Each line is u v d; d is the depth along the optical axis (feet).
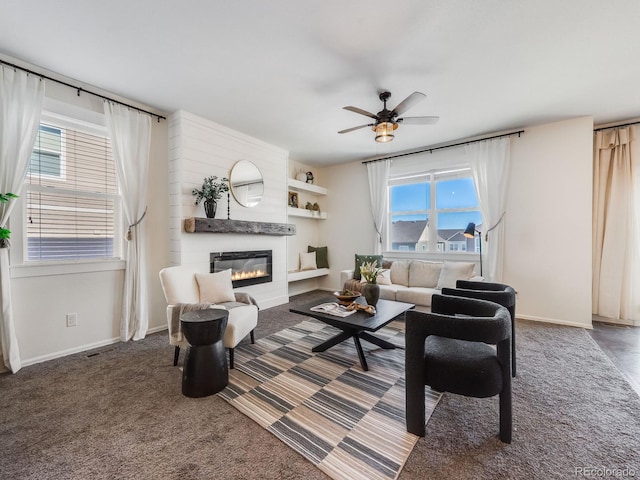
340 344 9.60
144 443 4.94
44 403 6.12
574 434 5.16
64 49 7.39
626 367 7.95
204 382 6.40
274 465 4.46
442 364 5.04
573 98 10.12
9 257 7.78
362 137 14.08
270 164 15.06
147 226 10.78
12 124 7.60
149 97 10.03
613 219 11.96
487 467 4.40
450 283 12.14
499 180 13.12
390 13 6.20
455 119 11.91
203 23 6.49
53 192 8.82
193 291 9.30
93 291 9.40
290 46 7.32
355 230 18.57
